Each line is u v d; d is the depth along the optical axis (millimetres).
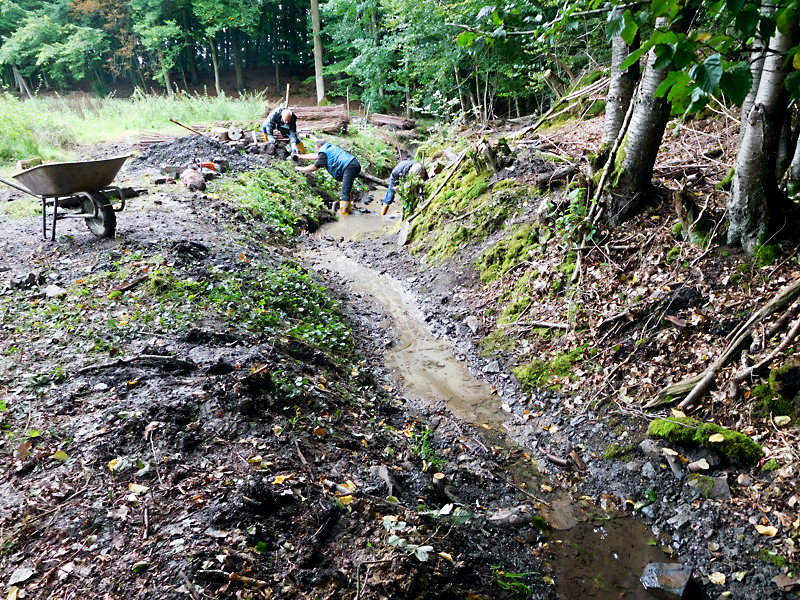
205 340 4676
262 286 6266
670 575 3172
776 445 3666
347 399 4582
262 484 3004
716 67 1647
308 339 5527
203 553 2568
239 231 8148
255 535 2740
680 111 1970
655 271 5176
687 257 5059
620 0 2320
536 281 6055
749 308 4422
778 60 4051
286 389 4113
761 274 4570
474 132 11430
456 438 4531
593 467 4191
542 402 4922
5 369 3982
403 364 5730
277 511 2926
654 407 4352
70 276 5648
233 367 4188
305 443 3631
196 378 4004
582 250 5844
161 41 26578
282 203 10320
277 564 2633
